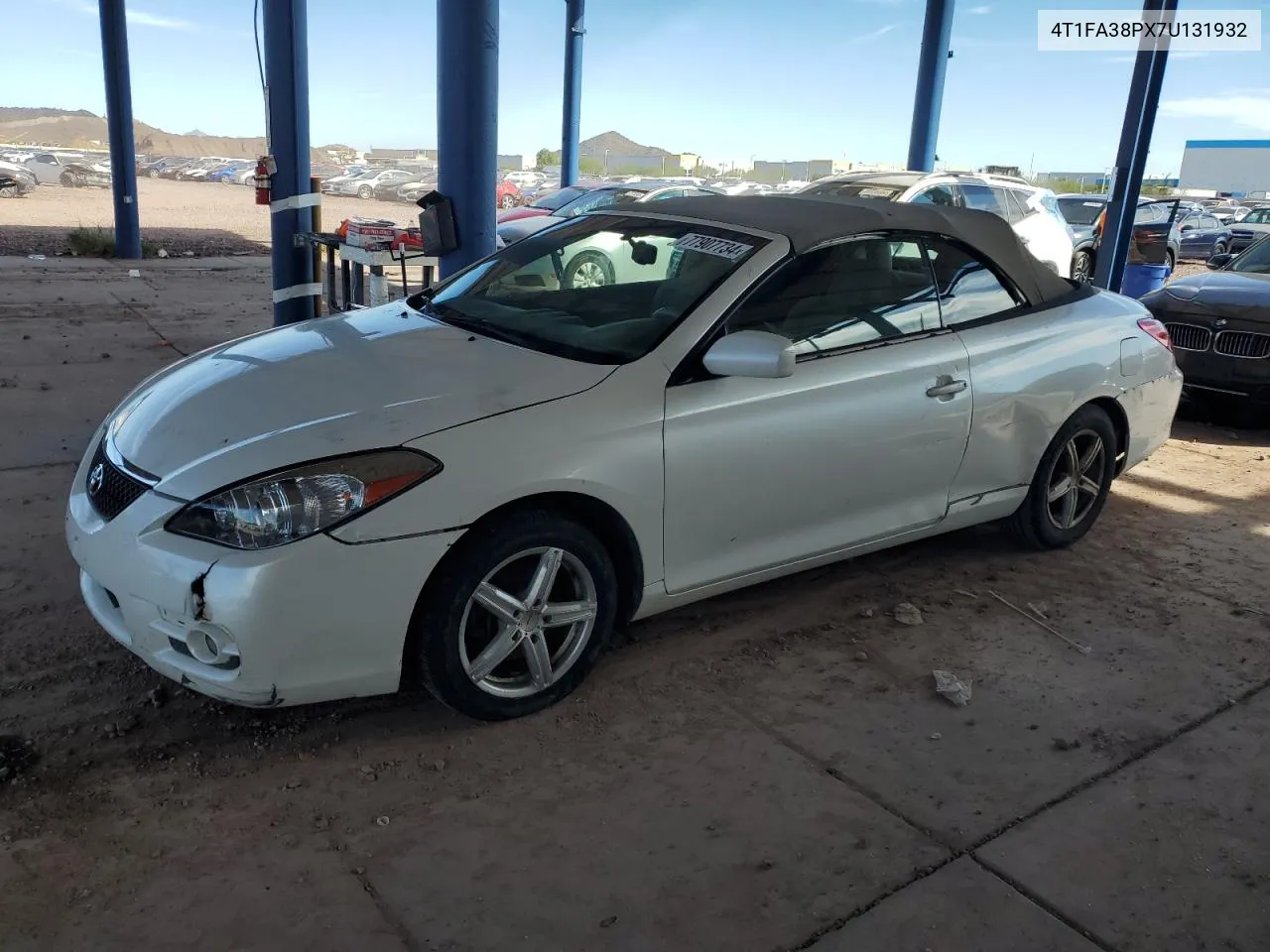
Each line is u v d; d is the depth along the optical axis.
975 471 4.23
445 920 2.38
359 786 2.87
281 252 8.43
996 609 4.23
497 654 3.09
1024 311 4.43
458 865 2.58
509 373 3.21
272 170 8.21
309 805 2.77
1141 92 10.16
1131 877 2.66
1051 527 4.72
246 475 2.73
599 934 2.37
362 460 2.78
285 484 2.71
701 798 2.89
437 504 2.81
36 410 6.35
